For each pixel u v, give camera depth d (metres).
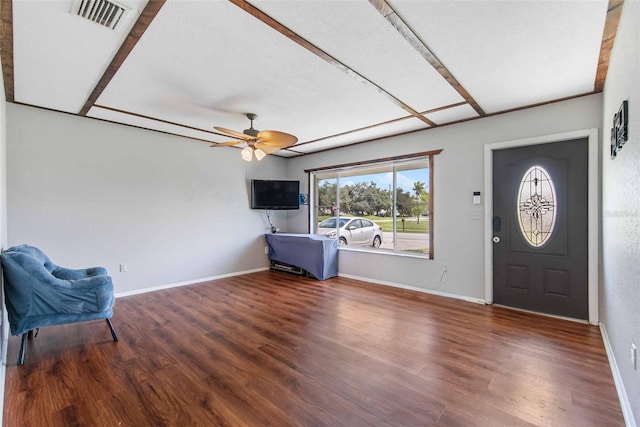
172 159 4.55
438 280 4.10
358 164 5.02
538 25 1.89
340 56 2.28
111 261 3.98
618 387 1.91
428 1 1.68
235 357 2.41
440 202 4.06
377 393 1.93
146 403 1.84
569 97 3.05
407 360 2.35
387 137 4.61
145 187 4.27
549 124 3.21
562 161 3.19
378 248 4.93
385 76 2.61
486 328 2.95
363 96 3.04
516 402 1.83
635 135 1.54
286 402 1.85
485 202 3.66
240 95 3.01
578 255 3.12
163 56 2.27
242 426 1.65
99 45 2.12
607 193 2.55
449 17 1.82
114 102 3.20
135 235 4.19
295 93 2.96
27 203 3.37
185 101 3.17
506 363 2.28
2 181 2.60
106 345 2.62
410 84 2.76
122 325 3.08
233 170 5.35
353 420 1.69
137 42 2.08
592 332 2.83
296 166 6.15
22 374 2.15
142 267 4.26
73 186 3.68
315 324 3.09
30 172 3.39
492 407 1.79
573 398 1.87
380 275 4.75
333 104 3.25
